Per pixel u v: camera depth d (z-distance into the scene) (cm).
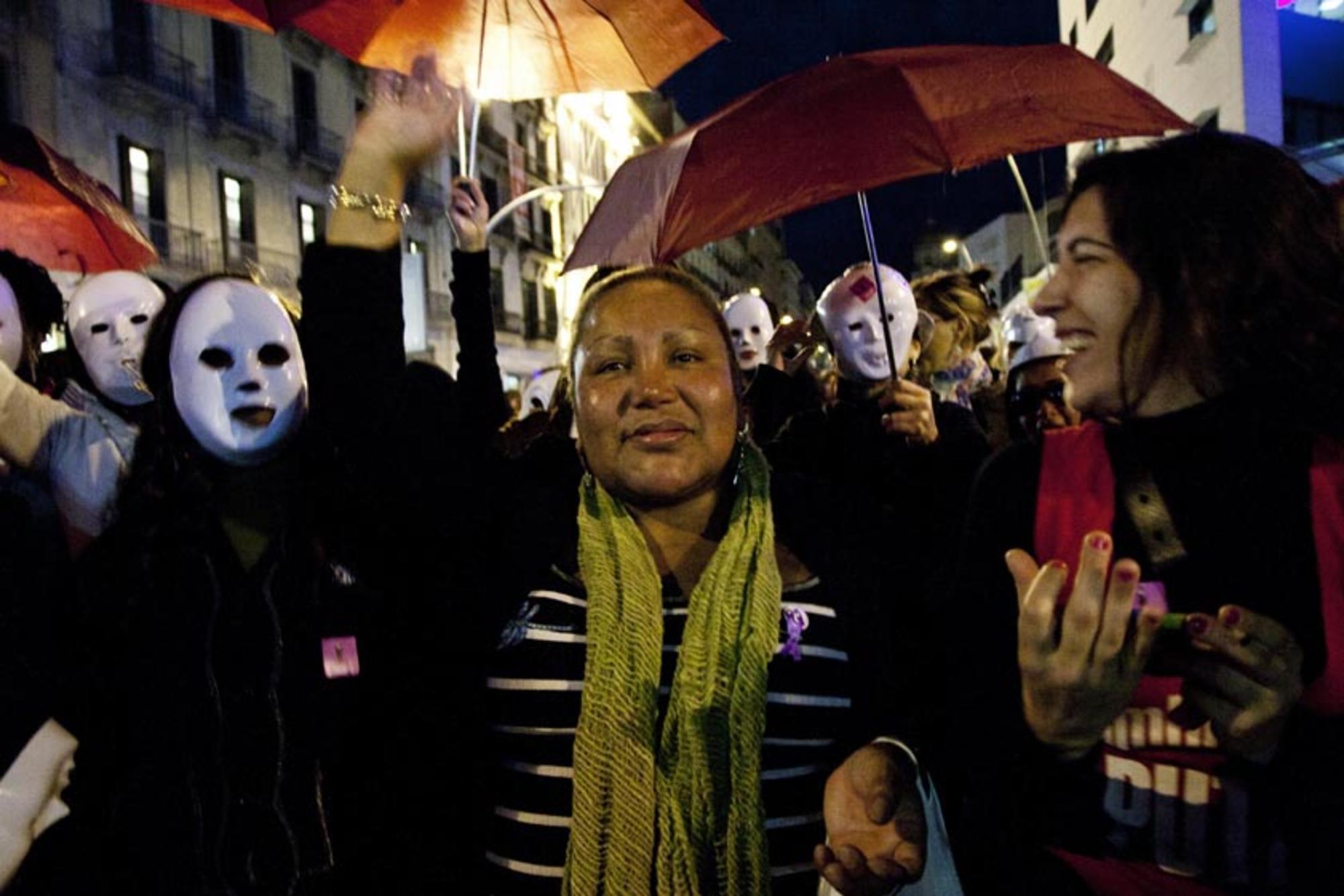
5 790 143
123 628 149
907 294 328
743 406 159
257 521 158
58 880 148
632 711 136
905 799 122
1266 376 107
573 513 156
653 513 154
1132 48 1673
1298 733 105
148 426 159
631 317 146
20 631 150
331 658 151
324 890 146
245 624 150
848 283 324
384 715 153
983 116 232
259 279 173
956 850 125
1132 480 115
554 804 140
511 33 251
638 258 237
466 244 243
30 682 148
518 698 144
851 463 288
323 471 157
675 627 146
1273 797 105
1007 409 371
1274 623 100
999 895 119
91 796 149
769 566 143
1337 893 104
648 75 262
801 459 300
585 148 3534
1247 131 1223
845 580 146
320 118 2073
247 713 147
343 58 2138
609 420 144
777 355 363
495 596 149
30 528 159
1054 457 123
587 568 145
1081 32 2055
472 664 150
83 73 1528
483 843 148
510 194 2934
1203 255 107
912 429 268
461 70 162
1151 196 110
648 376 143
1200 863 107
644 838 132
